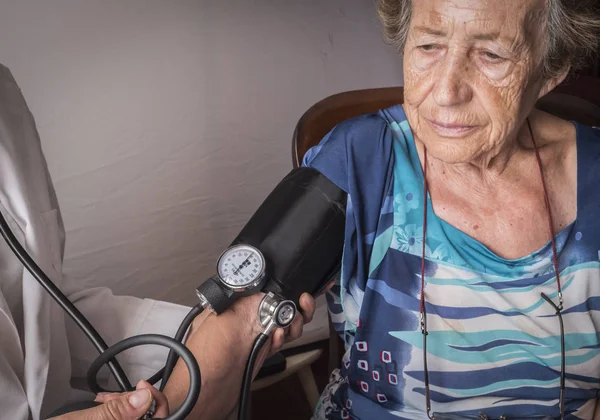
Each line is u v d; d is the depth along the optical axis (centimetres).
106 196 169
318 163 104
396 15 99
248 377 90
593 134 110
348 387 109
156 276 184
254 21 175
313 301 99
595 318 104
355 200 101
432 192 104
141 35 161
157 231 180
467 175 103
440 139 93
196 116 175
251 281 93
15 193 96
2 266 97
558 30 90
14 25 146
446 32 87
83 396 110
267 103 184
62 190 163
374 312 103
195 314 94
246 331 95
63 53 153
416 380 103
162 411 79
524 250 102
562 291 103
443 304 101
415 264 102
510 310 101
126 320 112
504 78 89
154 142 171
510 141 102
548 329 101
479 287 100
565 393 103
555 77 96
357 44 192
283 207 102
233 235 193
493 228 103
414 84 92
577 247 103
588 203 104
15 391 95
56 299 89
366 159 104
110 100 162
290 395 190
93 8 154
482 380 102
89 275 174
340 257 103
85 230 169
